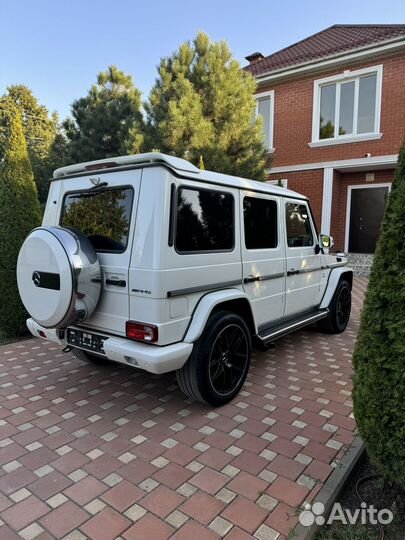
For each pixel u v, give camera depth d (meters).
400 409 1.85
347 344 5.10
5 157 5.19
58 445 2.68
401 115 9.80
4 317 5.16
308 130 11.30
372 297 1.99
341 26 13.32
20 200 5.18
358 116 10.63
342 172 11.55
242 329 3.44
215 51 8.30
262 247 3.89
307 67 10.93
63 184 3.50
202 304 3.05
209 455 2.57
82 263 2.85
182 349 2.82
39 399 3.40
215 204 3.23
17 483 2.28
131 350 2.73
